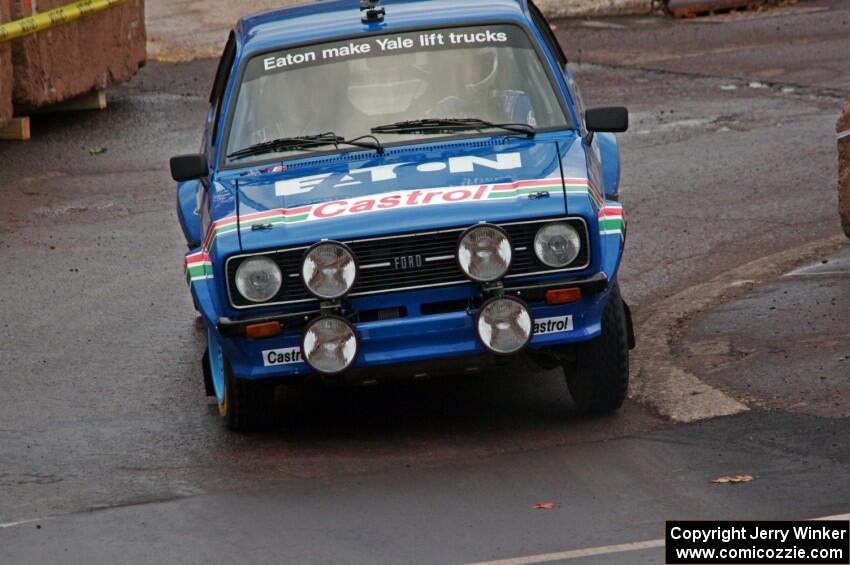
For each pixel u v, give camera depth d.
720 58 72.56
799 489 22.59
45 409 31.72
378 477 25.36
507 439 27.11
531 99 29.64
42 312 40.12
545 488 23.84
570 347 27.48
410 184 26.95
